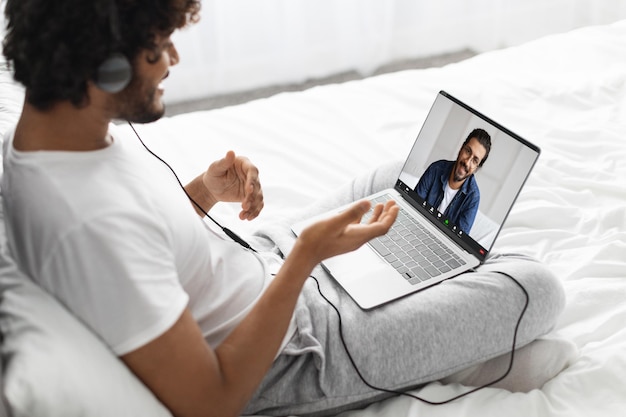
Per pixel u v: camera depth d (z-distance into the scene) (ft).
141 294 2.68
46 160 2.79
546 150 5.53
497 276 3.67
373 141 5.77
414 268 3.93
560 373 3.73
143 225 2.80
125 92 2.78
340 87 6.64
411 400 3.54
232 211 5.09
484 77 6.62
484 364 3.77
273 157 5.65
